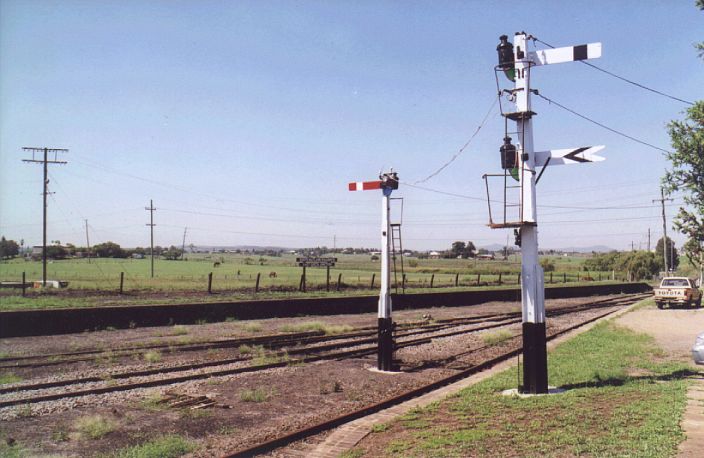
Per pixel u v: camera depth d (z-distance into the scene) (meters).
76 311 20.98
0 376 12.77
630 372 13.54
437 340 20.77
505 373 13.42
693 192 10.44
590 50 10.79
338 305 30.84
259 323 24.86
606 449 7.17
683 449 7.02
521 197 11.20
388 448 7.74
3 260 110.06
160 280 52.97
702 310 34.03
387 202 14.61
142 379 12.89
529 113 11.07
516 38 11.27
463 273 81.00
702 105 10.17
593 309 37.53
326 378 13.46
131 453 7.79
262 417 9.99
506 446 7.55
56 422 9.48
